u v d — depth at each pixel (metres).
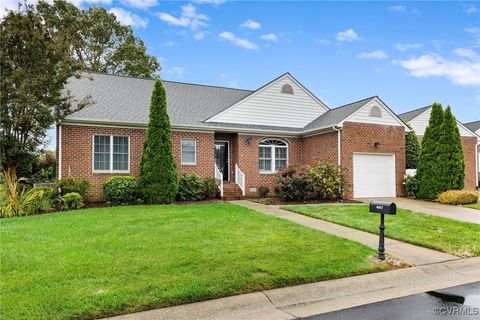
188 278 5.10
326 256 6.45
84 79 18.14
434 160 16.22
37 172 22.39
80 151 14.29
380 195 16.98
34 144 12.66
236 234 7.93
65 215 10.48
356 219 10.30
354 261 6.30
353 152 16.39
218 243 7.07
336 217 10.57
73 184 13.24
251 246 6.91
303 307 4.61
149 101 17.56
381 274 5.91
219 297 4.72
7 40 12.07
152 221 9.32
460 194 14.61
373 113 16.98
